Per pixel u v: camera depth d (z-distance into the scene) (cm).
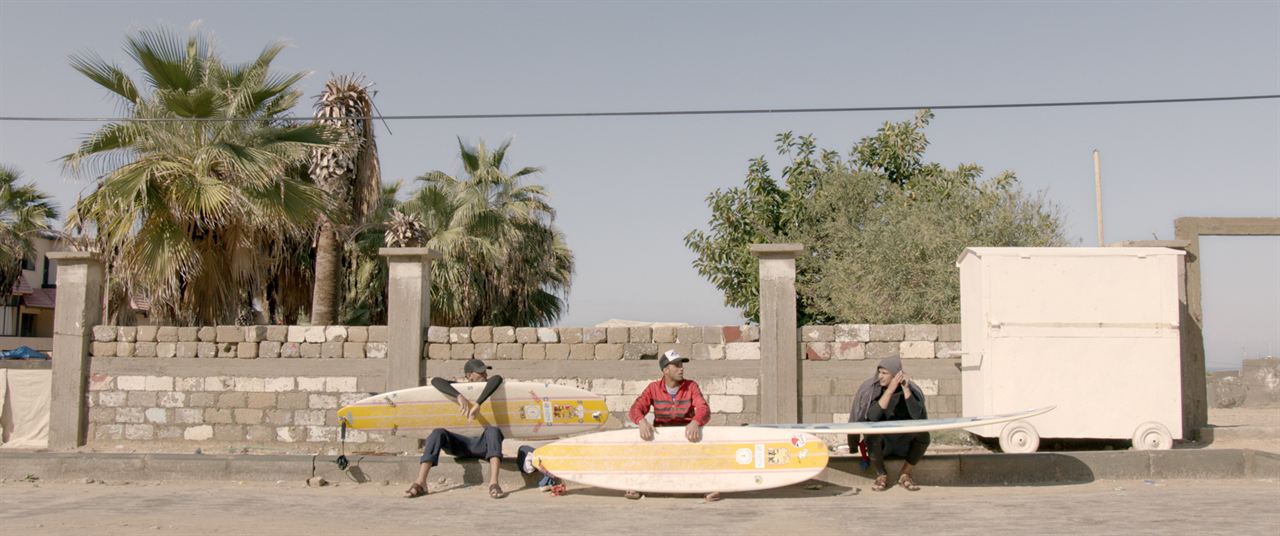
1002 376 1062
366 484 955
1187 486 905
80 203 1433
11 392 1355
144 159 1397
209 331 1298
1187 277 1227
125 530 726
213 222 1395
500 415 967
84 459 987
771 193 2127
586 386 1232
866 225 1973
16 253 3525
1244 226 1230
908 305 1766
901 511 785
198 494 894
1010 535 682
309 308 2286
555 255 3384
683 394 882
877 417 879
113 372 1309
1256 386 1864
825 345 1212
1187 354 1214
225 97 1470
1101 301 1065
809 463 845
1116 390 1055
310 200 1474
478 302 2600
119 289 1561
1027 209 1923
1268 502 809
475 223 2650
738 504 827
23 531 722
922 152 2197
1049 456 940
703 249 2120
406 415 966
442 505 831
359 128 1930
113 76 1451
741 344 1222
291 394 1273
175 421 1291
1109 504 806
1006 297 1072
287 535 708
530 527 732
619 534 702
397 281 1255
